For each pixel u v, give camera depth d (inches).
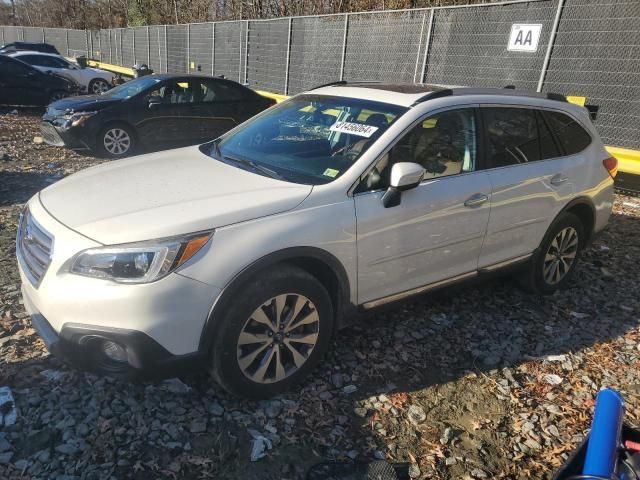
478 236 153.0
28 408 111.6
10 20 2139.5
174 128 389.1
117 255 102.1
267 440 108.4
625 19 313.1
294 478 100.8
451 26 408.2
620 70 319.6
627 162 310.2
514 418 123.3
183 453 103.8
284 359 122.0
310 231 117.6
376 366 137.5
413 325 159.3
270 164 141.5
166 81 384.8
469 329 160.1
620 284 201.8
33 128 482.3
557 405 129.0
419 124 139.7
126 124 370.0
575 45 338.3
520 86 371.2
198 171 137.6
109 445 103.8
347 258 125.0
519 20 364.8
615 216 285.4
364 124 141.5
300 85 565.3
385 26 458.6
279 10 819.4
